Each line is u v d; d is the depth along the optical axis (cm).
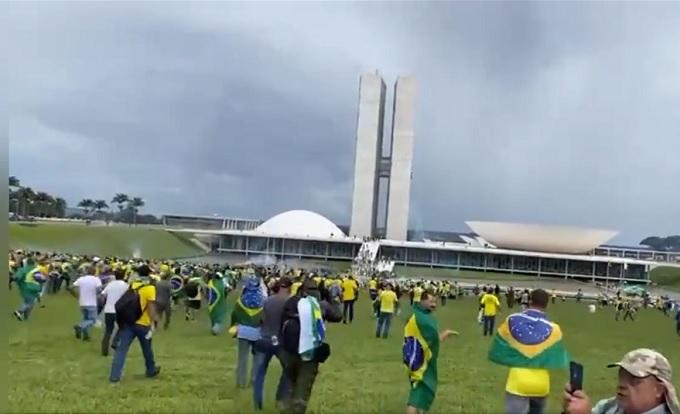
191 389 1195
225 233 12575
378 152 14138
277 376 1384
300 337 923
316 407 1111
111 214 13188
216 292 2150
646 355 431
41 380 1212
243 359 1235
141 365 1433
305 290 959
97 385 1195
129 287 1278
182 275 3269
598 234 14050
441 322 3428
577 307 6297
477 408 1191
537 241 14238
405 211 13825
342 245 12875
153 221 13662
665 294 10475
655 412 425
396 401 1196
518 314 798
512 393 773
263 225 14062
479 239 15400
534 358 770
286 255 12812
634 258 13412
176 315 2747
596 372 1736
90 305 1795
